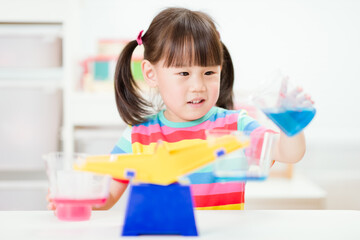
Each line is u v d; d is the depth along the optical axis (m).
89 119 2.14
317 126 2.62
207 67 1.01
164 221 0.70
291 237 0.69
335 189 2.62
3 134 2.18
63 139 2.18
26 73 2.17
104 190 0.76
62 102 2.18
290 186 2.15
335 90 2.61
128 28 2.55
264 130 1.01
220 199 1.08
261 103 0.75
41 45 2.17
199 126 1.17
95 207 1.05
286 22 2.59
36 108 2.18
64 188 0.76
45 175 2.21
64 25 2.14
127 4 2.54
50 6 2.12
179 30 1.01
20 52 2.17
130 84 1.25
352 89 2.61
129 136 1.20
